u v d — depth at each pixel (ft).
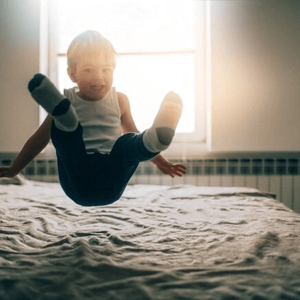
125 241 3.14
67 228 3.80
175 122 2.36
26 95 8.32
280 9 7.89
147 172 8.42
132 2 8.45
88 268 2.45
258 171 8.29
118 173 2.65
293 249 2.95
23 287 2.11
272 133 7.98
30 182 7.50
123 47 8.45
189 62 8.56
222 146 8.02
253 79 7.97
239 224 3.87
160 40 8.49
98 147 2.85
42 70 8.48
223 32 7.95
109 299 2.03
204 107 8.64
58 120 2.21
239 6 7.93
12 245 3.05
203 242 3.18
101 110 2.98
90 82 2.81
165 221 4.04
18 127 8.34
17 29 8.27
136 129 3.31
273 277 2.35
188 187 6.86
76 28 8.61
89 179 2.64
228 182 8.33
